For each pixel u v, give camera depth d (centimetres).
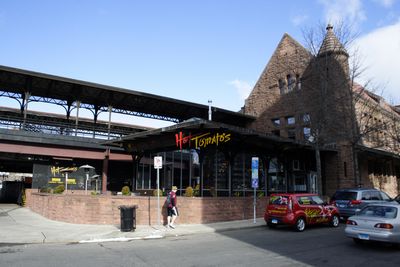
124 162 2834
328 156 2800
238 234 1418
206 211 1712
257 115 3394
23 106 2769
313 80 2867
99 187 2689
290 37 3269
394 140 3297
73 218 1652
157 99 2836
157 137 2033
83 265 845
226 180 2353
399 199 2058
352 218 1158
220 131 1758
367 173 3262
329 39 2773
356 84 3112
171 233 1391
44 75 2377
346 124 2706
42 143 2464
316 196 1630
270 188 2591
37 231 1403
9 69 2267
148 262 883
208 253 1004
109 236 1306
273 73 3341
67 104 2909
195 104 3003
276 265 855
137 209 1608
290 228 1611
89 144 2633
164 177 2602
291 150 2467
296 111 2966
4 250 1059
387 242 1088
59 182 2569
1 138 2308
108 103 2820
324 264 872
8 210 2300
